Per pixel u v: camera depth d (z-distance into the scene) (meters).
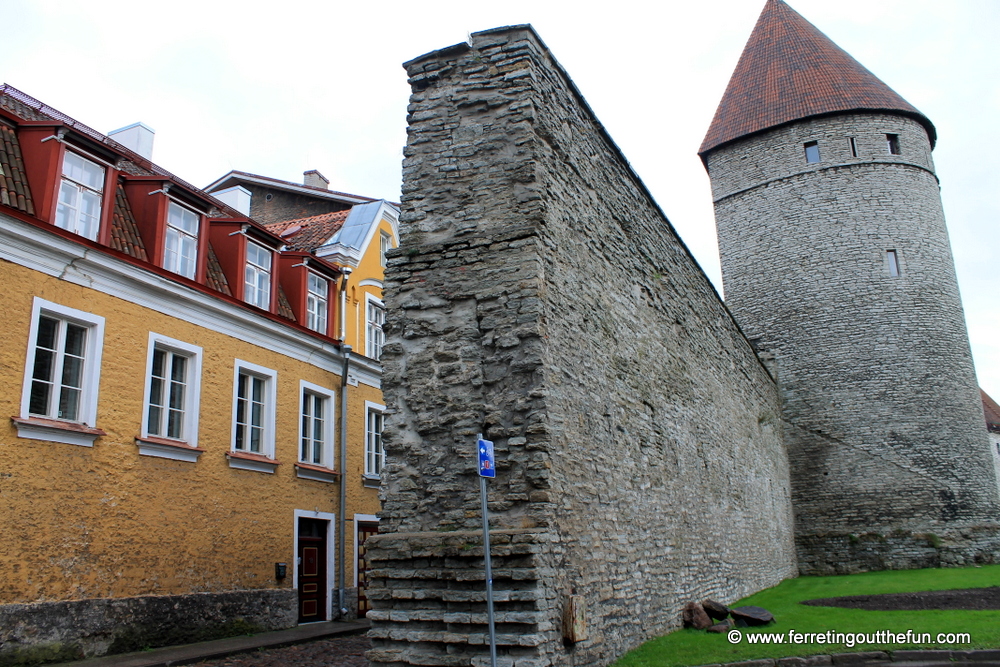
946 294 27.44
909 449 25.56
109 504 10.40
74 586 9.73
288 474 14.20
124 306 11.10
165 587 11.09
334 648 11.29
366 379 17.11
